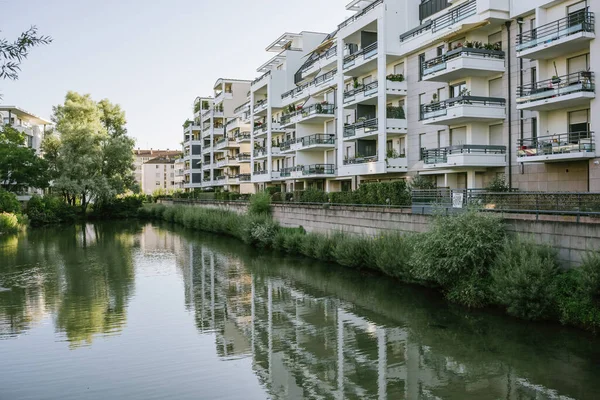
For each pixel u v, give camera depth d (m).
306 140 42.41
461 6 25.19
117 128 69.62
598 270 11.99
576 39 18.56
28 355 12.92
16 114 65.00
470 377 10.66
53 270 26.36
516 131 23.27
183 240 40.50
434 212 17.42
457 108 23.67
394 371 11.20
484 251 15.27
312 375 11.17
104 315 16.97
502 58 23.73
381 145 30.44
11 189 54.00
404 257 18.86
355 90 33.84
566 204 15.83
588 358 11.19
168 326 15.51
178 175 105.62
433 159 25.73
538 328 13.10
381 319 15.33
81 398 10.20
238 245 35.75
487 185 23.20
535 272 13.30
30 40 7.43
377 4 31.56
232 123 67.62
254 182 57.19
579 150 18.69
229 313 16.94
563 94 19.03
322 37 53.31
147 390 10.55
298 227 32.34
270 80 51.06
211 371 11.60
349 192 30.09
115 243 38.78
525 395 9.62
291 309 17.14
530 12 22.02
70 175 58.62
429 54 28.33
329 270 23.83
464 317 14.80
